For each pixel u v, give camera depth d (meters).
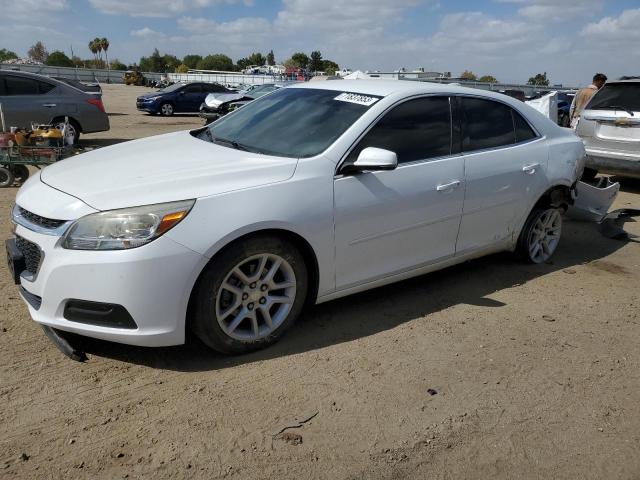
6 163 7.45
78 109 11.54
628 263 5.55
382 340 3.63
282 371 3.20
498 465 2.59
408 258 4.00
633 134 8.08
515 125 4.71
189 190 3.04
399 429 2.77
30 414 2.71
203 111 20.16
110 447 2.52
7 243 3.29
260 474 2.42
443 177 4.02
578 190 5.68
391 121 3.86
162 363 3.21
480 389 3.16
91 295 2.87
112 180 3.20
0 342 3.32
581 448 2.75
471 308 4.21
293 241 3.38
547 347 3.70
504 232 4.70
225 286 3.12
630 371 3.48
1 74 10.86
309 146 3.65
